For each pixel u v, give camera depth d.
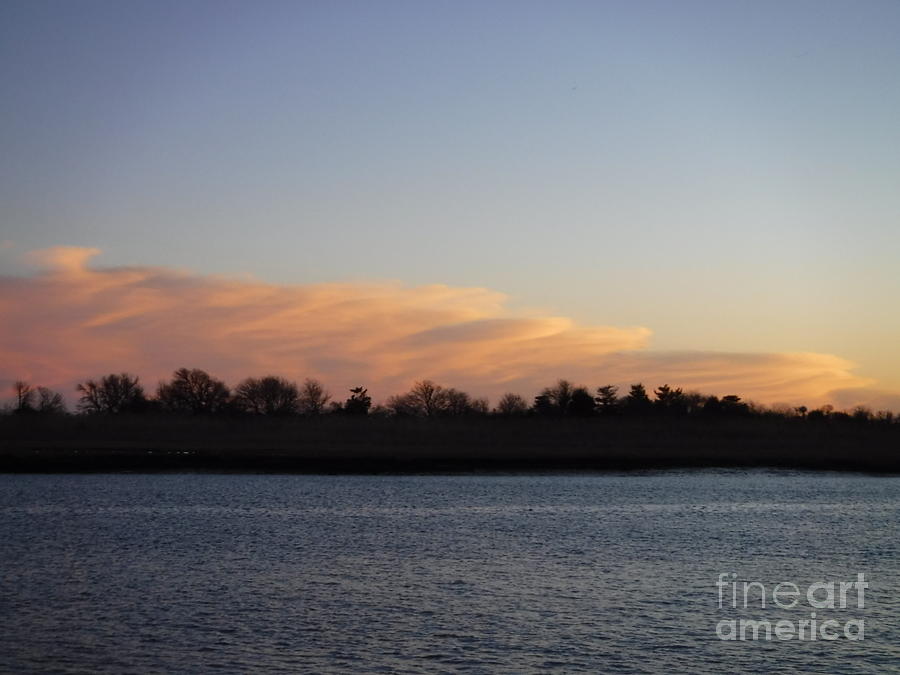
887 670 32.22
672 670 32.00
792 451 154.25
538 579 47.31
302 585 45.19
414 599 42.12
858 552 58.53
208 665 31.81
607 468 135.12
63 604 40.50
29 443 140.88
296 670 31.38
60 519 72.06
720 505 90.69
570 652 33.88
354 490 102.31
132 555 54.19
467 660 32.78
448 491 102.75
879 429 173.00
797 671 32.03
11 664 31.75
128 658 32.53
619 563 52.84
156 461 125.88
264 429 159.75
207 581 45.97
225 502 87.31
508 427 165.38
